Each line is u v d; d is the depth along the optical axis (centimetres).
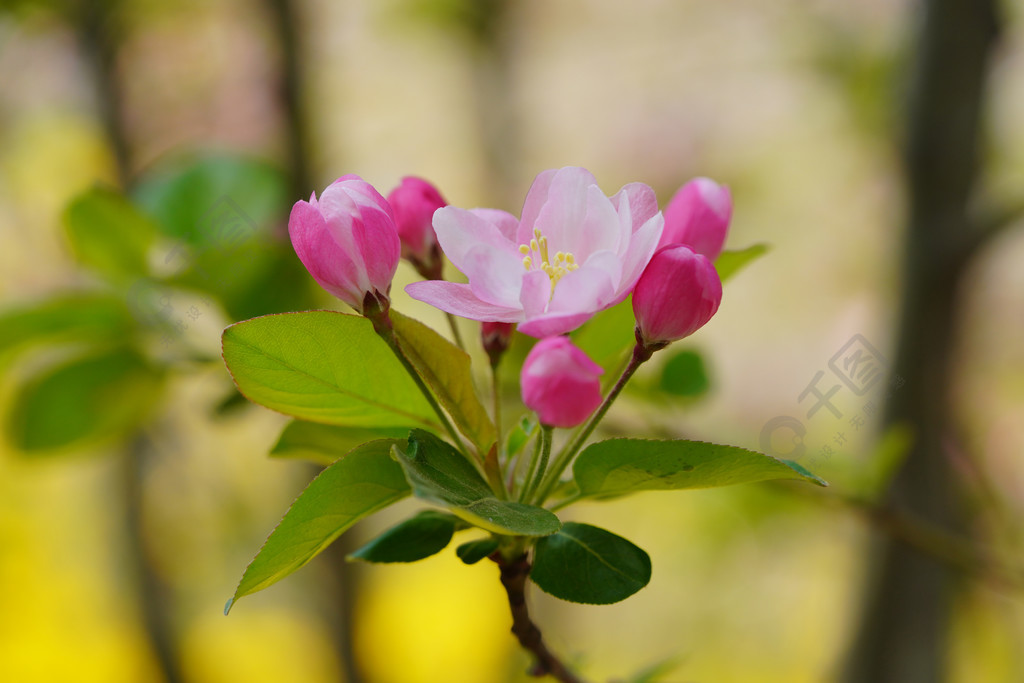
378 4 148
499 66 156
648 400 63
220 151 61
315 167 94
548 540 50
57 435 62
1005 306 125
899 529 63
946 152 71
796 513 90
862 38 114
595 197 50
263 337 50
